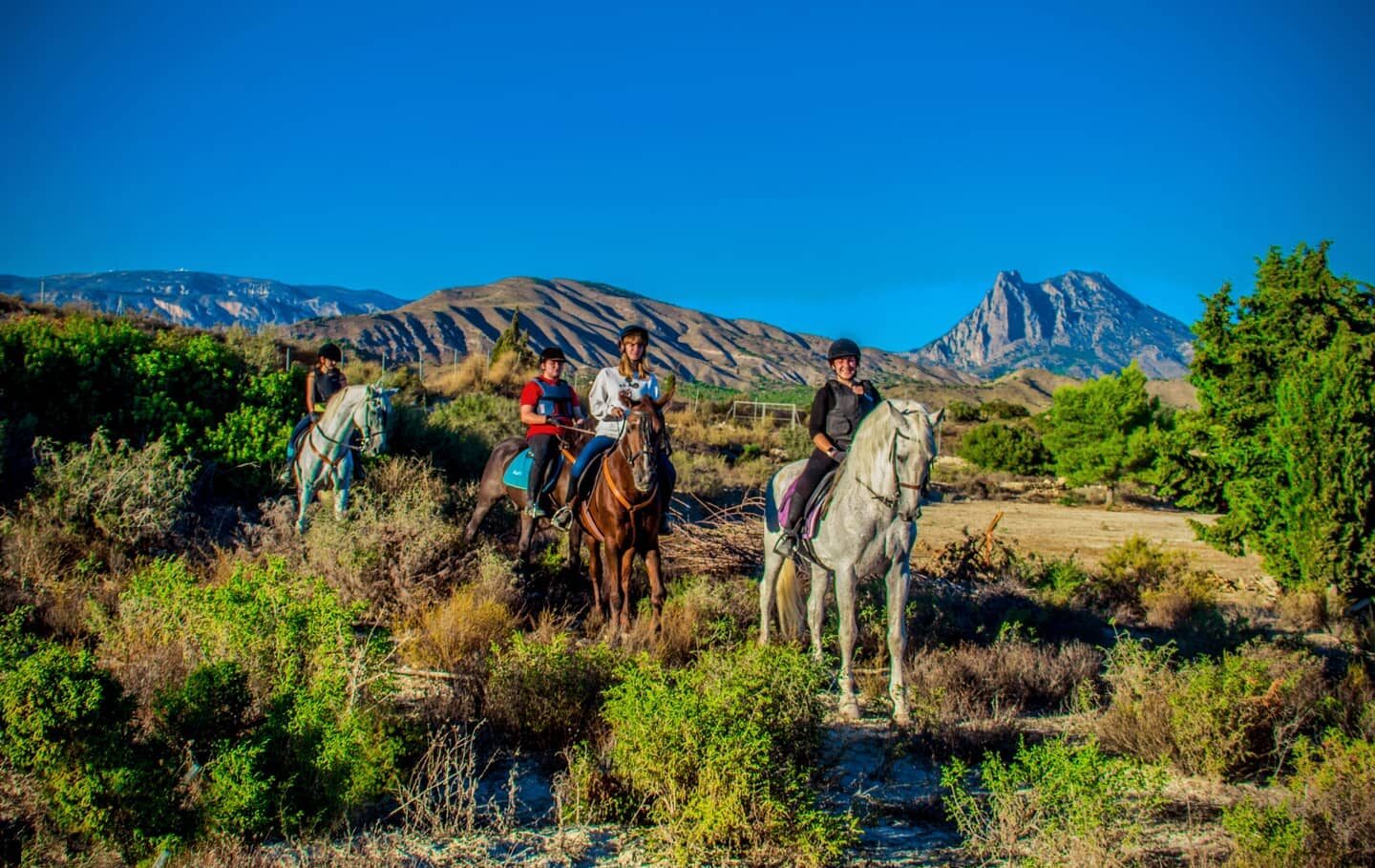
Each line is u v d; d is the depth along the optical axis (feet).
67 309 96.53
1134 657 25.25
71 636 24.38
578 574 34.42
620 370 31.48
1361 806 15.83
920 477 22.43
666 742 15.39
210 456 43.32
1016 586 40.68
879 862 15.15
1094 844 14.78
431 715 19.43
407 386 99.40
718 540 40.63
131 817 13.42
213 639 18.34
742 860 14.64
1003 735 21.84
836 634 30.50
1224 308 51.13
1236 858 14.82
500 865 13.93
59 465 34.40
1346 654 32.76
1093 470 131.64
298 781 14.49
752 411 169.07
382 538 31.32
